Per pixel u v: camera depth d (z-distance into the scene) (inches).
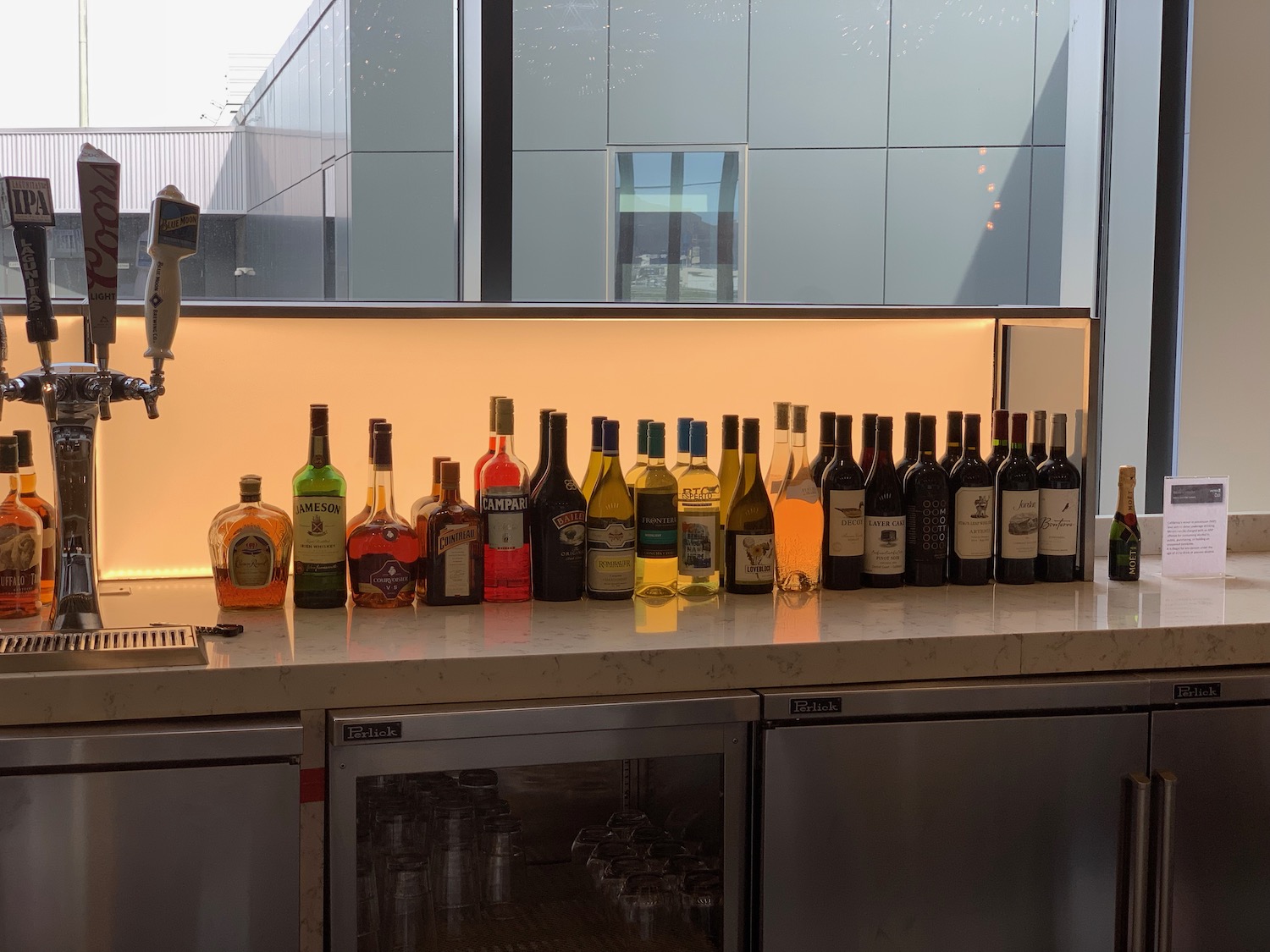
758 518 75.3
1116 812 65.6
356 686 57.4
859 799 62.4
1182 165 108.1
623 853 65.0
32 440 76.4
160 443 80.1
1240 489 109.6
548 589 73.4
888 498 77.9
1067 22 117.3
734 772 61.7
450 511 71.4
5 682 54.3
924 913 63.6
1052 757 64.4
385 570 70.5
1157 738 65.7
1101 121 107.9
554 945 64.0
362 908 60.2
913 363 89.6
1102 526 99.0
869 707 62.2
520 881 63.9
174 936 55.2
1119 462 111.0
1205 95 105.8
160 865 54.8
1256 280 107.6
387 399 82.7
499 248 94.0
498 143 93.0
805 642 62.5
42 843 53.7
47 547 71.0
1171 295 109.5
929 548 79.0
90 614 62.4
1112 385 110.3
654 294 110.5
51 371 60.6
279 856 55.9
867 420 81.7
